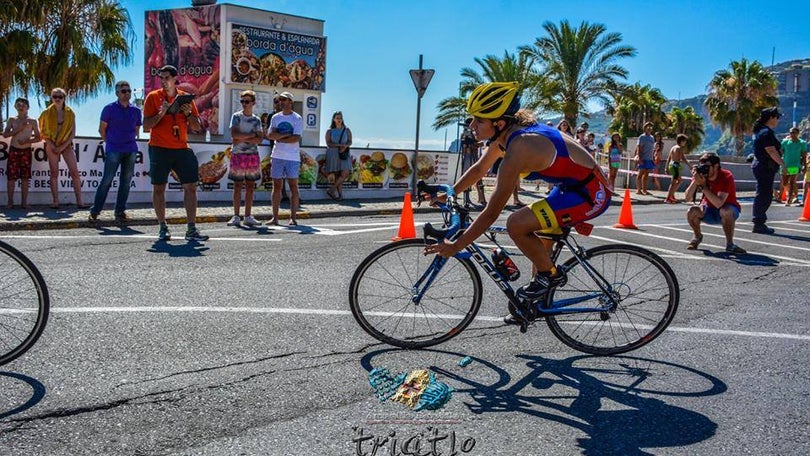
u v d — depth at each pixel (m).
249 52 22.33
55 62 23.53
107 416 3.59
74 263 7.31
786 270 8.38
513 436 3.53
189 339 4.84
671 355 4.89
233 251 8.38
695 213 9.70
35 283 4.20
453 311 4.98
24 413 3.59
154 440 3.34
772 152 11.60
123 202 10.77
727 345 5.15
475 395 4.05
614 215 14.63
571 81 36.59
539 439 3.50
